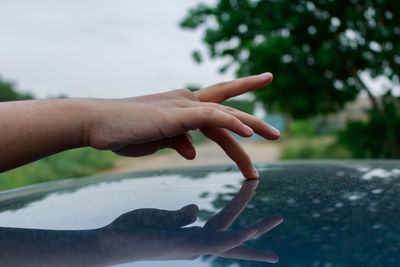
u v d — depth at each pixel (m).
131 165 8.09
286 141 11.32
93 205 0.49
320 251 0.28
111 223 0.39
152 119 0.59
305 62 4.56
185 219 0.40
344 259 0.26
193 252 0.29
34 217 0.44
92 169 6.42
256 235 0.33
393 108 4.61
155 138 0.60
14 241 0.34
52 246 0.32
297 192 0.50
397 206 0.40
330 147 6.62
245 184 0.59
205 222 0.38
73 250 0.31
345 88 4.91
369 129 4.59
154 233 0.35
